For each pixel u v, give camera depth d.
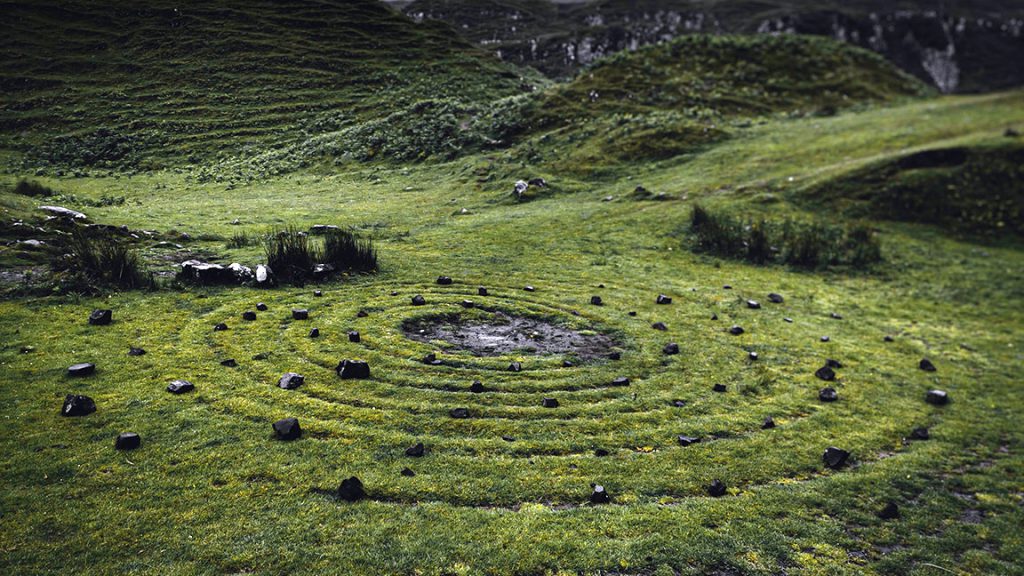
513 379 14.92
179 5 110.69
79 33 98.00
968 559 9.60
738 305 24.05
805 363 18.30
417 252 29.31
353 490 9.59
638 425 13.14
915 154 41.91
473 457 11.21
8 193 36.28
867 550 9.58
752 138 54.66
